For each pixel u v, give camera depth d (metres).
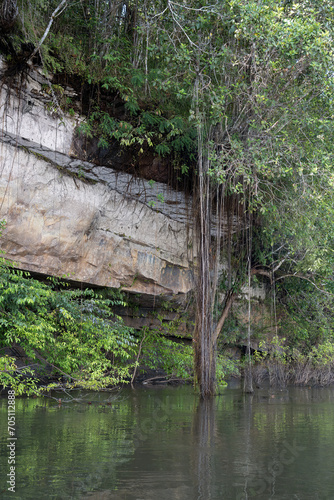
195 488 3.78
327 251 12.95
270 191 12.05
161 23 10.73
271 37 9.03
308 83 10.34
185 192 12.38
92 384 9.66
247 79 10.45
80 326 10.28
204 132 10.80
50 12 10.02
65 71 9.73
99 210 10.98
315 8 9.91
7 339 8.31
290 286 17.33
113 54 10.61
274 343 15.77
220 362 14.09
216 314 13.09
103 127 10.32
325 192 10.95
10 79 8.88
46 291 9.02
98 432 5.77
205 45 9.90
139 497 3.51
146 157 11.46
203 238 10.83
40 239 9.70
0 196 8.88
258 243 14.62
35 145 9.48
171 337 14.43
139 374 13.21
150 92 10.96
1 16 8.17
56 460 4.42
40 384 9.80
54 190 9.91
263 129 10.45
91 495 3.50
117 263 11.62
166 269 12.95
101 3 10.73
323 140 10.62
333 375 17.06
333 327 17.75
